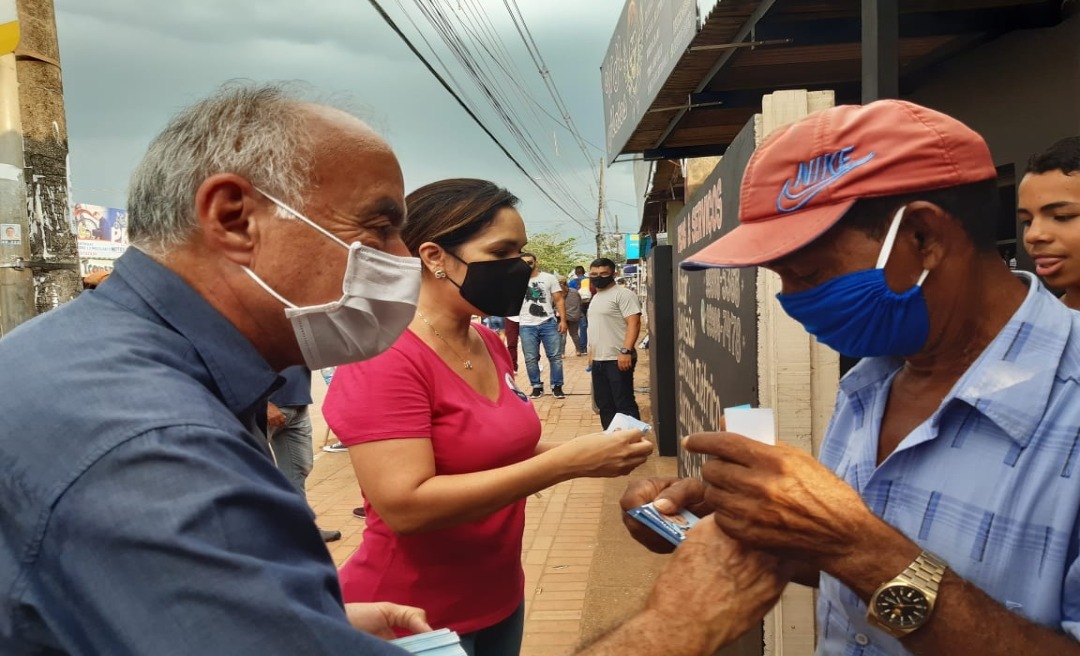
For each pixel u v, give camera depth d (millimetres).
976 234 1200
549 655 3496
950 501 1180
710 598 1187
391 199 1244
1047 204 2510
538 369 10906
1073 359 1129
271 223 1141
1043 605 1074
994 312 1237
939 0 4176
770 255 1189
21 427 921
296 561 962
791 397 2350
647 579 4238
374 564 2027
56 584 882
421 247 2094
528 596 4137
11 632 894
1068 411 1094
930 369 1304
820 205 1198
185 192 1099
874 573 1080
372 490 1874
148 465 878
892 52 3051
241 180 1113
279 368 1305
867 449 1368
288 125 1142
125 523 853
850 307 1207
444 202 2104
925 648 1076
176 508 859
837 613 1365
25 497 895
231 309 1158
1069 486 1066
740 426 1201
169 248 1120
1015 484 1114
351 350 1282
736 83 5699
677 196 13984
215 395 1100
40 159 3775
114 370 966
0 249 3590
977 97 5016
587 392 11344
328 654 888
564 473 1938
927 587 1051
